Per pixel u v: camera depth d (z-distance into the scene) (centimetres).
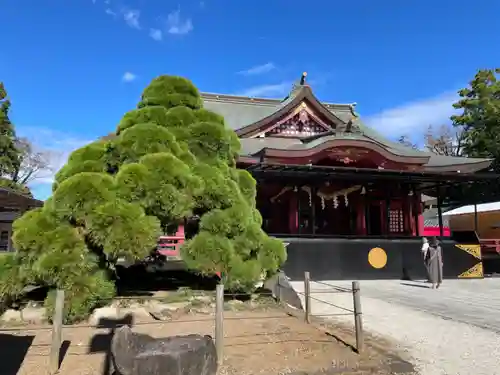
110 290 888
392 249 1814
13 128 3709
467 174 1825
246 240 988
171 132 1019
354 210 2342
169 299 1015
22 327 823
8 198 1709
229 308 1001
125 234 778
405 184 2161
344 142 1900
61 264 794
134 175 828
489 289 1495
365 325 916
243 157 1817
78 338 749
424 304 1181
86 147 973
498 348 748
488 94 3356
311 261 1719
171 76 1148
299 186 1981
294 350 701
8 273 864
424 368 639
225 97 2878
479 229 2909
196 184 885
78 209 793
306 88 2362
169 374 483
